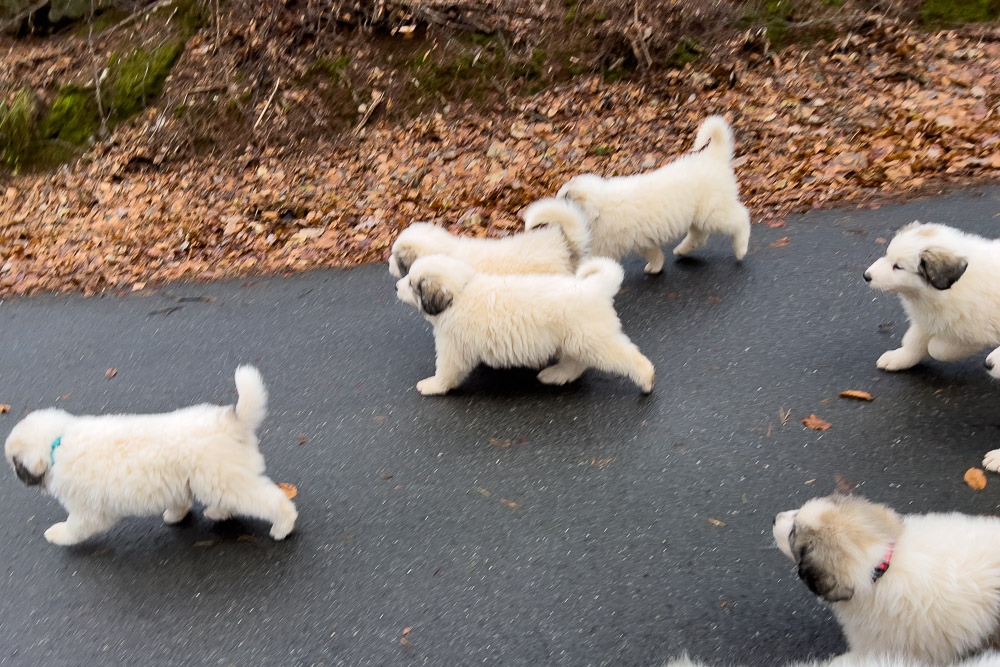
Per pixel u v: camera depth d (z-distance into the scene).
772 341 4.91
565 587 3.42
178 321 6.10
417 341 5.45
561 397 4.64
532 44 9.08
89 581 3.69
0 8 9.91
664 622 3.22
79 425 3.63
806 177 7.05
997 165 6.68
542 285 4.35
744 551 3.49
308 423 4.69
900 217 6.18
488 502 3.93
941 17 9.04
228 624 3.41
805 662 2.89
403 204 7.49
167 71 9.20
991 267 3.87
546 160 7.89
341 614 3.40
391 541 3.76
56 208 8.28
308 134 8.66
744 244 5.80
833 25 9.00
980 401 4.16
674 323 5.22
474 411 4.61
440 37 9.19
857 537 2.66
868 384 4.41
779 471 3.90
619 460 4.09
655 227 5.37
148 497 3.53
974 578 2.60
